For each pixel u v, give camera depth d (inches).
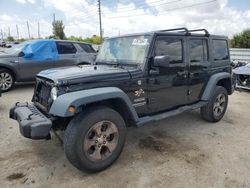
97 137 122.0
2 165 130.4
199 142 164.7
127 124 144.5
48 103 125.1
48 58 321.4
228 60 214.5
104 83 128.2
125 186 115.2
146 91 147.4
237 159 142.2
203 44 185.0
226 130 188.4
